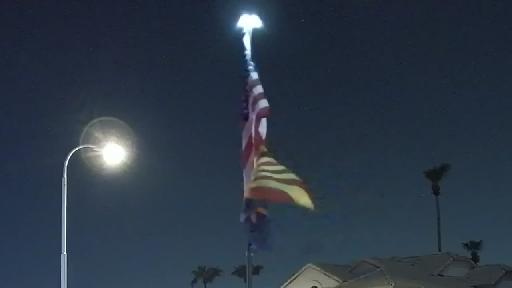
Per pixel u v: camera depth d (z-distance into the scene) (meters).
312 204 15.94
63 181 24.08
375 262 48.34
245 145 16.09
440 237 76.75
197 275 96.31
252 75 16.19
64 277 23.58
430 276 46.53
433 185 77.75
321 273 51.16
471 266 51.16
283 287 54.19
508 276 49.72
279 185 15.79
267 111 16.08
